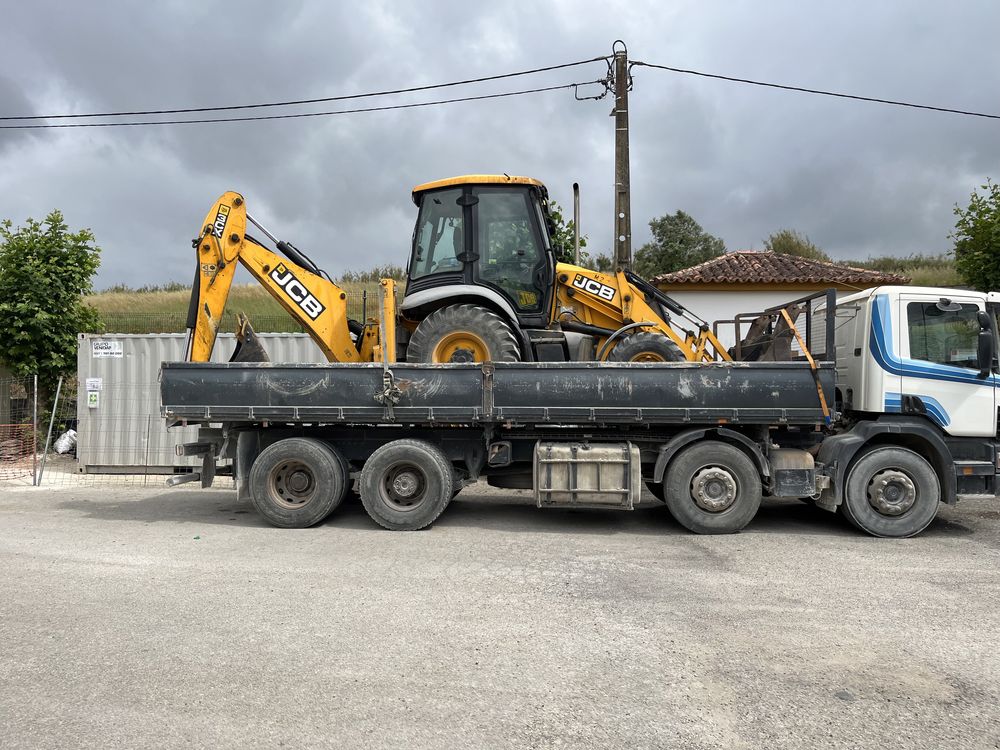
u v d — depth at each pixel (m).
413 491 7.91
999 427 7.74
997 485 7.67
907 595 5.48
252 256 8.99
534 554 6.73
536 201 8.91
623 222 13.52
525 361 8.55
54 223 14.90
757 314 9.25
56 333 14.68
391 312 8.30
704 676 4.00
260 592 5.46
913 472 7.59
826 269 16.33
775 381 7.50
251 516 8.84
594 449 7.82
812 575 6.04
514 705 3.64
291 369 7.89
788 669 4.09
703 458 7.70
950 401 7.68
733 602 5.29
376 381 7.82
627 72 13.59
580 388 7.62
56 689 3.80
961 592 5.56
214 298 8.79
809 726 3.45
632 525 8.20
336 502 8.03
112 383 13.24
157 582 5.73
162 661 4.15
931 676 4.02
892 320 7.71
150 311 30.50
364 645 4.40
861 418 8.04
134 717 3.50
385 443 8.13
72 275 14.86
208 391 7.94
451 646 4.40
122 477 12.84
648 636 4.59
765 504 9.67
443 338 8.38
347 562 6.40
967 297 7.77
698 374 7.55
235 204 8.94
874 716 3.56
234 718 3.49
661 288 15.78
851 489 7.63
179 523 8.34
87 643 4.42
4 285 14.37
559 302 9.25
